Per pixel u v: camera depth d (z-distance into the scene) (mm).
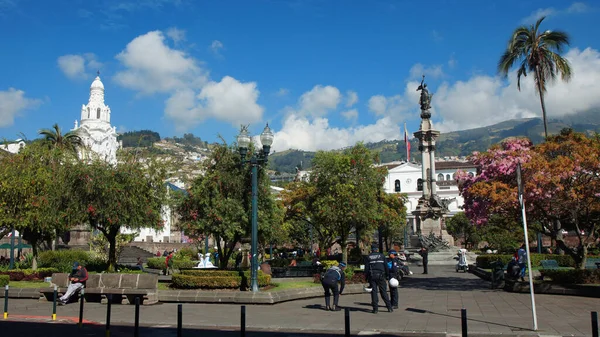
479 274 29688
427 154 52438
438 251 47562
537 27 33062
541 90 32688
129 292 17922
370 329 12414
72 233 59531
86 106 87562
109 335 10977
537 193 18641
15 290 20188
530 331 11688
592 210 21094
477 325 12609
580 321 12906
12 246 30000
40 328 13164
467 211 22766
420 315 14523
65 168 25344
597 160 18750
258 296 17625
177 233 78500
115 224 24812
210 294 18203
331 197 30859
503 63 34125
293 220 46938
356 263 34969
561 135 22984
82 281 18469
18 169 27641
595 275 18828
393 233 57344
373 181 32094
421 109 53062
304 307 16734
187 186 24000
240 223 22344
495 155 21516
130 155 26234
